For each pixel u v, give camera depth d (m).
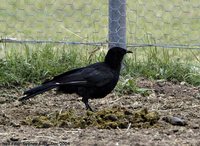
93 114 12.11
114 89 14.25
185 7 20.50
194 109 13.17
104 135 11.06
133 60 15.34
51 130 11.48
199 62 15.74
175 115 12.56
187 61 15.63
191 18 20.08
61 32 18.64
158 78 15.05
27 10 20.05
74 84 12.52
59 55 15.27
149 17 19.91
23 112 12.88
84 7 20.31
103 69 12.81
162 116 12.43
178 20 20.00
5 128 11.66
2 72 14.59
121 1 14.84
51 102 13.68
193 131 11.40
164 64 15.36
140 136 10.99
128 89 14.28
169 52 17.11
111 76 12.80
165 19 20.00
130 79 14.38
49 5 20.36
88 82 12.59
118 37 14.89
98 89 12.70
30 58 15.02
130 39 17.66
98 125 11.73
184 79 14.98
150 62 15.37
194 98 13.98
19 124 11.92
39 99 13.83
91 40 17.64
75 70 12.75
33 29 18.98
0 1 20.39
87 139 10.85
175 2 20.64
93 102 13.73
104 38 17.83
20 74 14.65
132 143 10.58
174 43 18.25
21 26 19.14
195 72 15.21
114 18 14.87
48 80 12.65
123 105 13.57
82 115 12.43
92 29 19.00
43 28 19.09
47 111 12.95
